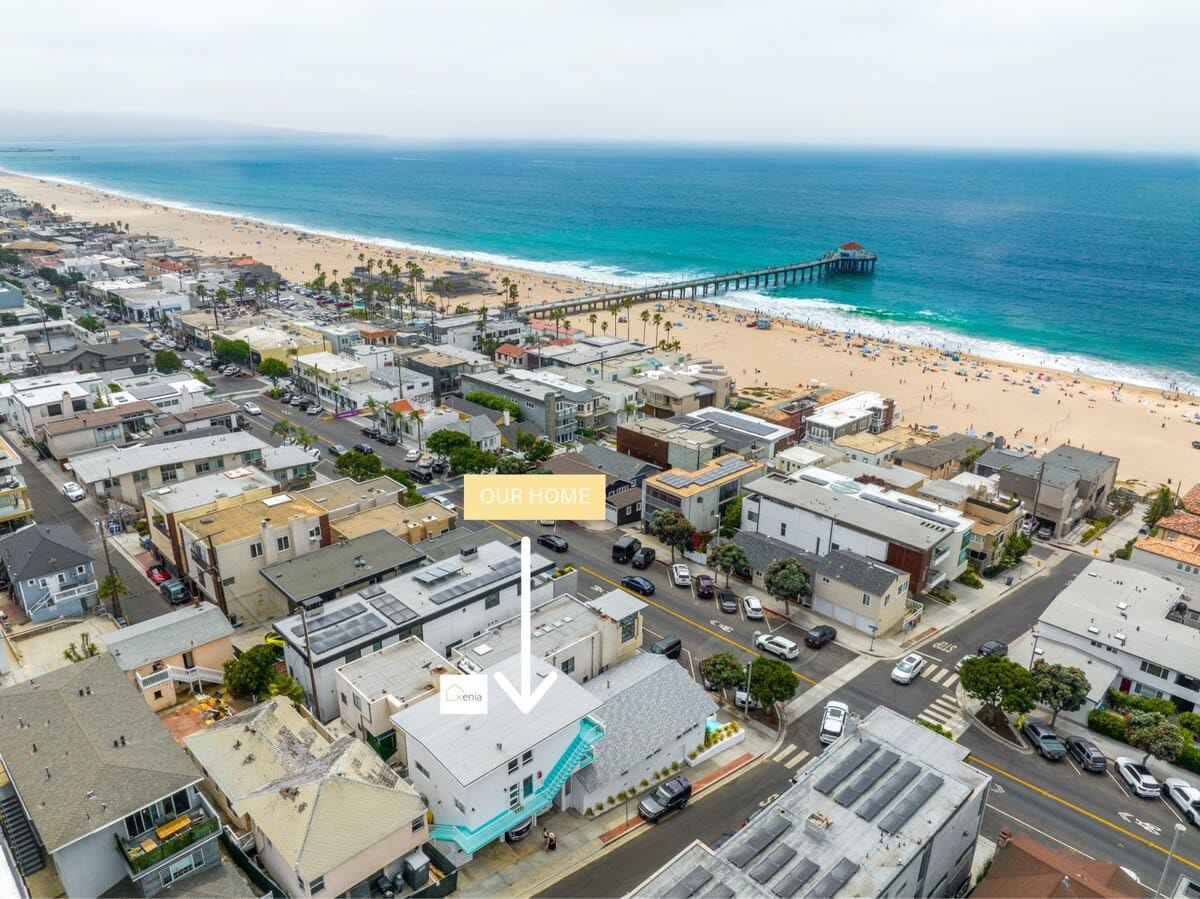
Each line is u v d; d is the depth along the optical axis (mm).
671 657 82500
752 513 106625
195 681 74938
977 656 81000
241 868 53750
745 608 92500
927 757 56000
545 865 56844
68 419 129625
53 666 77438
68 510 110812
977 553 102875
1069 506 115188
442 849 56062
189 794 51781
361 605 74812
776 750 69875
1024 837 57281
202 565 85438
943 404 181750
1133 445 158875
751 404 164625
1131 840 60844
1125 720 72562
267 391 166500
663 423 132875
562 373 165125
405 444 140750
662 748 64688
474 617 77500
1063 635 81500
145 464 109938
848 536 96875
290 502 94688
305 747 59969
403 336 190500
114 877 50031
